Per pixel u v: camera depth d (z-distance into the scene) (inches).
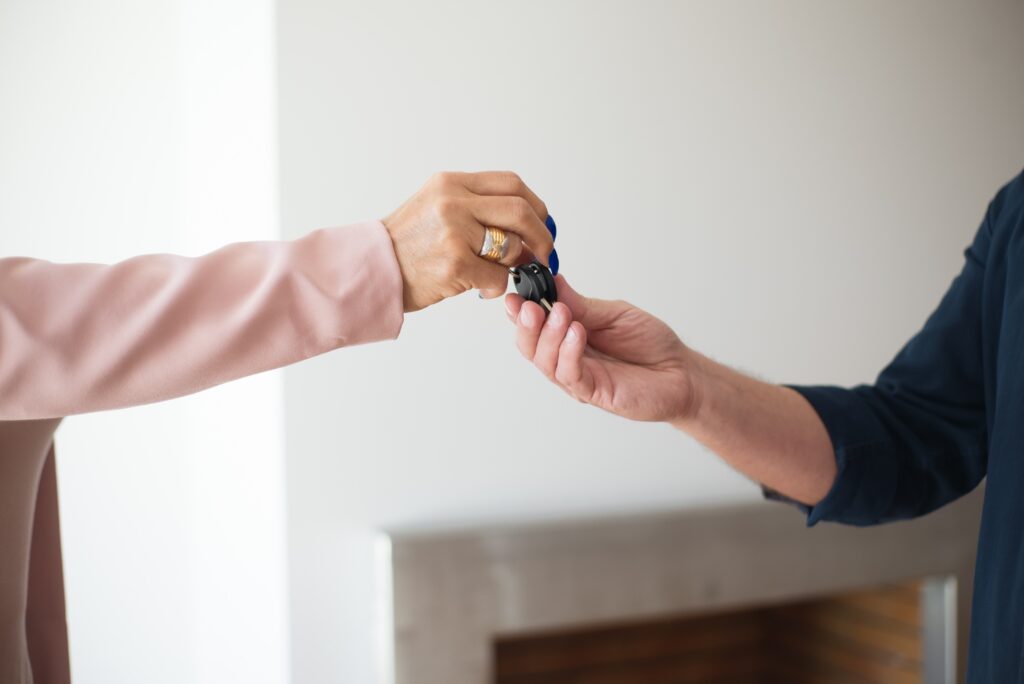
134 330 22.3
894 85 90.1
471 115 74.7
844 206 88.4
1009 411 27.4
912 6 90.6
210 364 22.8
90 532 77.5
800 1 85.6
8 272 22.5
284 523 71.4
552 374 29.3
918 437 33.8
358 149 71.7
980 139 94.5
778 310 86.0
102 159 78.7
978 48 93.9
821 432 33.4
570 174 77.9
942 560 89.7
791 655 109.7
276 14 68.9
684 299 82.4
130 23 78.6
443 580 73.0
